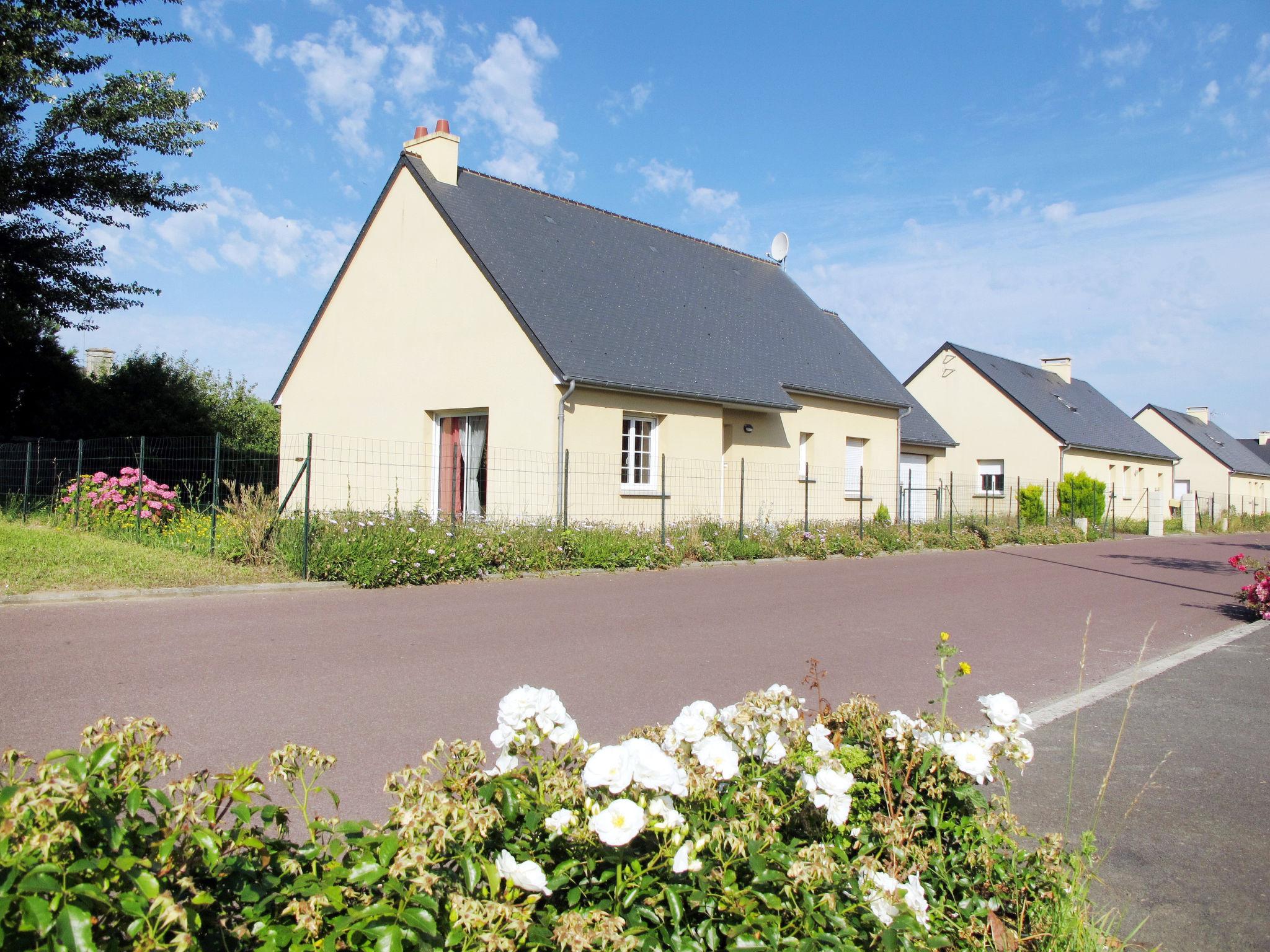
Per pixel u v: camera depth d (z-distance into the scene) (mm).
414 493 16141
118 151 16672
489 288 14961
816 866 2182
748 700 2988
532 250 16578
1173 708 5855
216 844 1792
